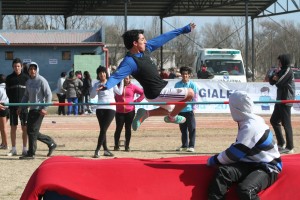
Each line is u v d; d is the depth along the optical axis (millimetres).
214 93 23531
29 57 37219
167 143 15031
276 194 6199
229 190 6215
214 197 6059
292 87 12695
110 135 17125
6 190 9047
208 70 29578
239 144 6070
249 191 5941
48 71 37281
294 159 7035
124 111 13297
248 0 37469
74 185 6195
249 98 6164
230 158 6102
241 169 6098
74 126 19750
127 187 6238
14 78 12438
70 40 37875
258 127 6109
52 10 44812
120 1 37625
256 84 23422
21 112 12281
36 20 59781
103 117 12219
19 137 16328
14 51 37094
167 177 6309
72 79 24094
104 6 41375
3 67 37094
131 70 7348
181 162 6703
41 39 38000
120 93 12836
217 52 29969
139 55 7441
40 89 11781
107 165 6434
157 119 22578
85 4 42969
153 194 6211
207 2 41969
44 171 6379
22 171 10656
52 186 6137
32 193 6121
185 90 7754
